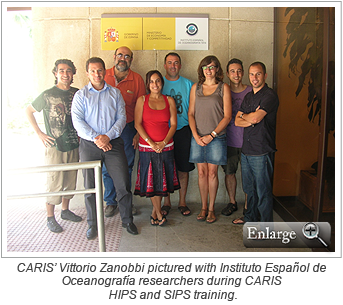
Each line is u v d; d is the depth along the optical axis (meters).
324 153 2.49
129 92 3.43
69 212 3.42
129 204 3.08
